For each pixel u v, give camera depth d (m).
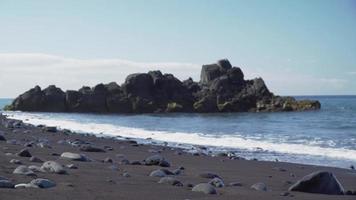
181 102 80.88
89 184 7.45
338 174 13.41
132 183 8.01
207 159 15.95
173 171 10.97
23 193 5.98
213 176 10.34
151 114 74.62
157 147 20.70
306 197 8.07
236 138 28.14
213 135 30.70
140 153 16.89
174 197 6.82
